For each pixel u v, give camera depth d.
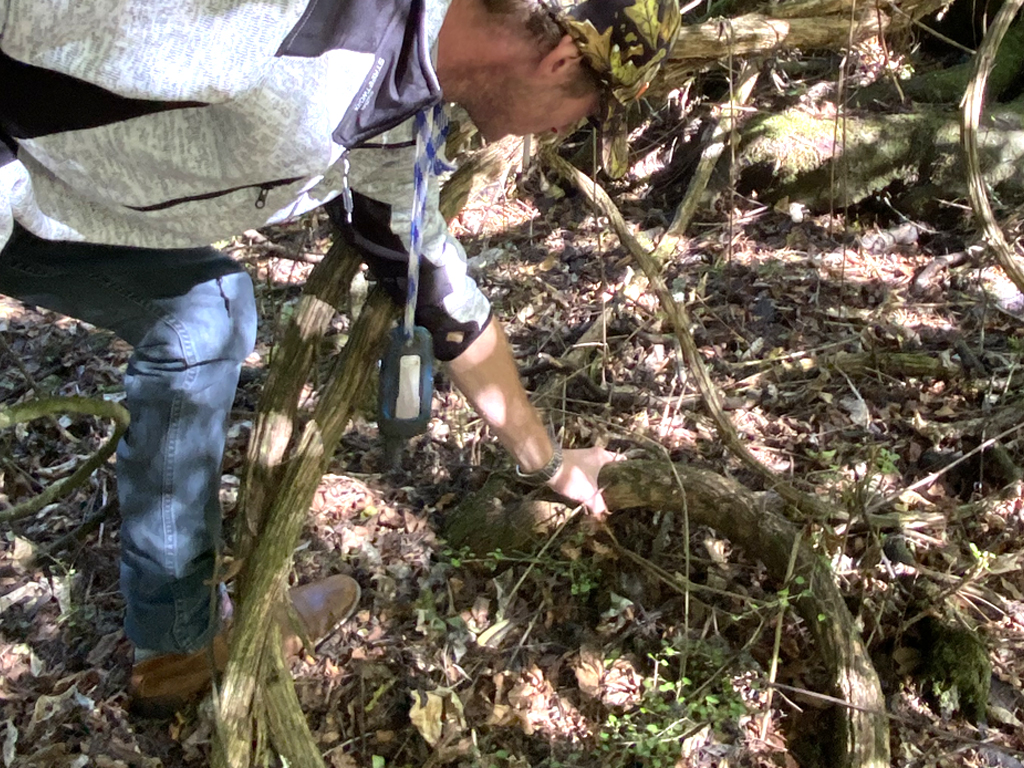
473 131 2.10
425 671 1.94
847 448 2.36
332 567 2.13
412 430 1.48
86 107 0.98
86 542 2.26
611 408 2.52
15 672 1.99
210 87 0.95
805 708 1.80
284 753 1.53
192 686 1.83
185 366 1.47
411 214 1.34
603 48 1.15
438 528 2.22
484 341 1.57
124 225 1.21
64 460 2.53
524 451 1.81
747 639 1.95
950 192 3.11
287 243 3.37
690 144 3.43
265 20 0.94
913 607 1.95
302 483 1.57
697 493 1.97
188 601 1.66
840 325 2.78
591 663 1.94
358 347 1.63
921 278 2.90
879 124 3.19
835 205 3.24
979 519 2.14
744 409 2.50
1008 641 1.91
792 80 3.68
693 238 3.22
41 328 3.02
